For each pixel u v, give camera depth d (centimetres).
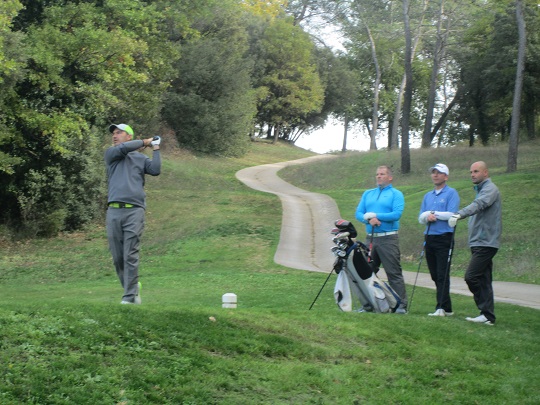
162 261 2155
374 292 889
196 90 5356
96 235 2802
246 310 757
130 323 601
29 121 2516
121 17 2969
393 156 4684
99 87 2712
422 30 5372
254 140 7444
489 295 909
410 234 2342
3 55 2181
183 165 4691
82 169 2864
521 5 3488
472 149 4559
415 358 683
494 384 630
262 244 2381
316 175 4566
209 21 5394
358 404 541
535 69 5169
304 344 656
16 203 2838
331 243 2422
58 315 584
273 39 6956
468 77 5831
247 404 503
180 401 487
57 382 468
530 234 2177
